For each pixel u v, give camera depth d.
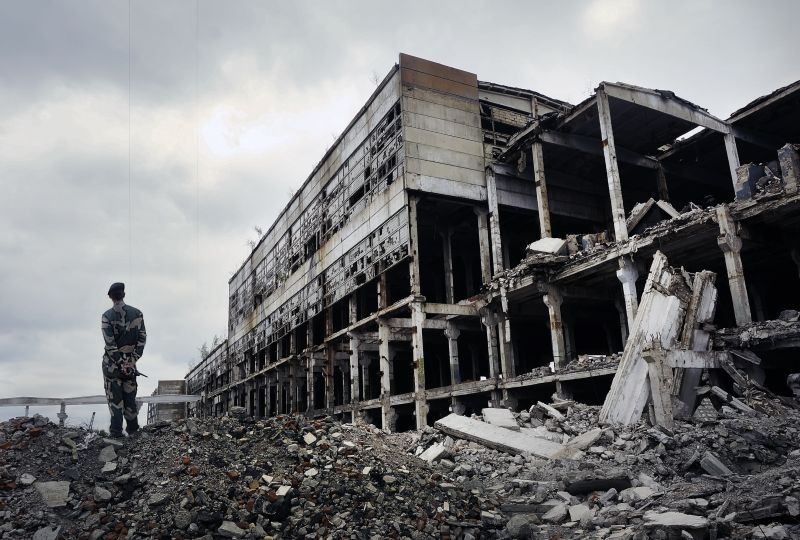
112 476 8.78
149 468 8.97
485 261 29.20
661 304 15.55
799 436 11.15
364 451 10.91
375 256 30.95
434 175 28.53
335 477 9.28
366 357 35.50
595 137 28.45
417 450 15.38
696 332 15.69
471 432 15.02
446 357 44.66
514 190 30.45
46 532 7.34
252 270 61.50
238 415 11.29
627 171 31.59
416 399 26.75
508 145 29.12
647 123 27.05
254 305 59.56
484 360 42.31
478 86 31.77
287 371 49.38
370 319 30.89
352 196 34.78
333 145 38.44
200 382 87.62
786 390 17.31
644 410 14.23
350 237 34.47
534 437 14.30
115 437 9.99
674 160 31.70
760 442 11.01
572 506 9.77
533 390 24.53
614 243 21.73
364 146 33.28
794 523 7.39
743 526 7.53
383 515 8.72
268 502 8.27
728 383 15.55
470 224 32.94
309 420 11.98
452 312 27.84
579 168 31.34
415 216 27.78
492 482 12.02
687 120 25.72
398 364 45.66
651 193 34.75
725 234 17.83
